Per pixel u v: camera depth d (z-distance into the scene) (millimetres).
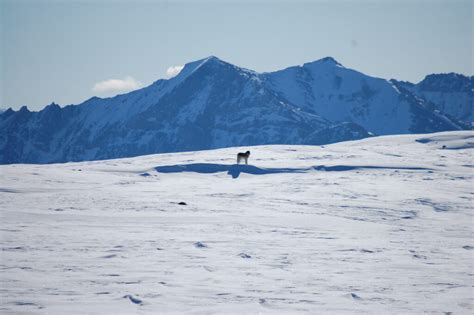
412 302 50781
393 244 92188
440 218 141500
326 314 46188
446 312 47250
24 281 56188
